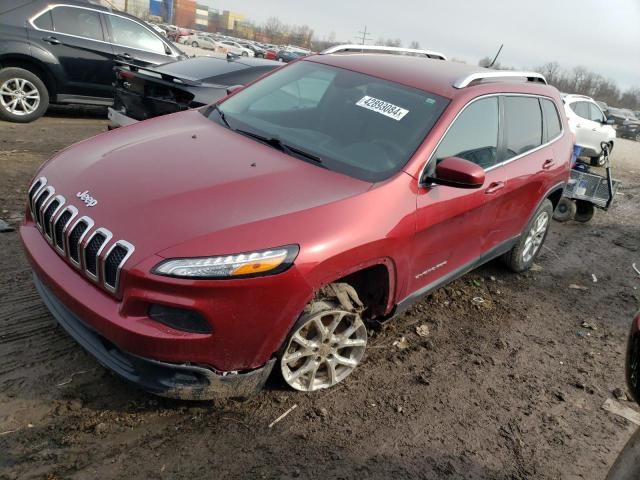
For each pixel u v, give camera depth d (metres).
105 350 2.64
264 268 2.52
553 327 4.69
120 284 2.47
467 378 3.72
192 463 2.63
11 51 7.82
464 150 3.78
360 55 4.44
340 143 3.52
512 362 4.03
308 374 3.12
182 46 46.91
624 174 14.06
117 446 2.65
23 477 2.39
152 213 2.61
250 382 2.76
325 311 2.94
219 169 3.05
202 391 2.64
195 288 2.41
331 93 3.95
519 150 4.54
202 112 4.19
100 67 8.57
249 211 2.70
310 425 2.99
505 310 4.82
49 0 8.09
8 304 3.57
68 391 2.92
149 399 2.96
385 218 3.05
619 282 6.02
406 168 3.29
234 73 6.91
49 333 3.36
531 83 4.95
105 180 2.89
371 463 2.84
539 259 6.27
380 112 3.69
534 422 3.41
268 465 2.70
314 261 2.66
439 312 4.54
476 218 3.96
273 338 2.71
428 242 3.48
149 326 2.45
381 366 3.65
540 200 5.01
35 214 3.03
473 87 3.96
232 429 2.87
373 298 3.41
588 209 7.96
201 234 2.50
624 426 3.53
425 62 4.42
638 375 2.08
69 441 2.62
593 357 4.31
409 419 3.21
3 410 2.73
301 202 2.85
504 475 2.95
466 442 3.12
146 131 3.67
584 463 3.14
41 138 7.54
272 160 3.27
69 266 2.74
